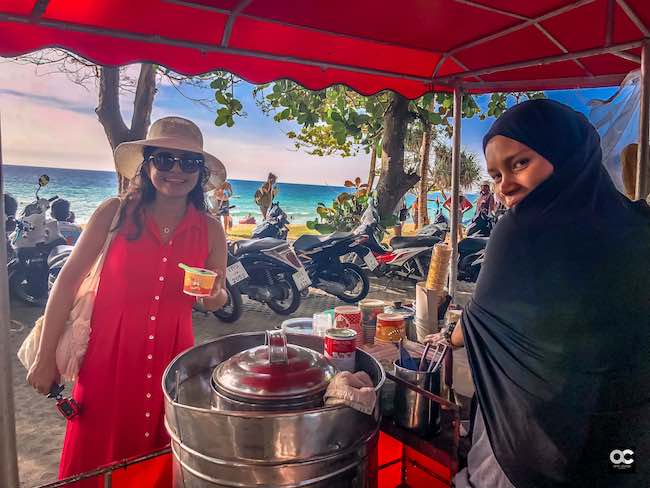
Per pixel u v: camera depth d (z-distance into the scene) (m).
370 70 2.63
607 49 2.16
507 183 1.23
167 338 1.91
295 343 1.82
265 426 1.07
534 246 1.12
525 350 1.13
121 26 1.93
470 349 1.27
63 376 1.86
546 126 1.15
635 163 2.40
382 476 2.04
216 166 2.19
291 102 6.30
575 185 1.13
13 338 5.29
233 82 4.71
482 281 1.23
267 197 10.12
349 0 1.86
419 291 2.20
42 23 1.81
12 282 6.26
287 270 5.80
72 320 1.86
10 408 1.62
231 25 2.05
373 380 1.54
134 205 1.92
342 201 8.97
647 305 1.08
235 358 1.38
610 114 2.75
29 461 3.06
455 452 1.37
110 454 1.82
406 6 1.95
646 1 1.88
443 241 7.42
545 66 2.81
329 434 1.12
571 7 1.95
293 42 2.29
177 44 2.04
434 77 2.86
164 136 1.93
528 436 1.14
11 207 6.59
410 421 1.49
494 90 3.10
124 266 1.88
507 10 2.00
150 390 1.87
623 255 1.08
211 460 1.11
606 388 1.08
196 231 2.02
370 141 7.75
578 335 1.08
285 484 1.09
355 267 6.36
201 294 1.81
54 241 6.39
